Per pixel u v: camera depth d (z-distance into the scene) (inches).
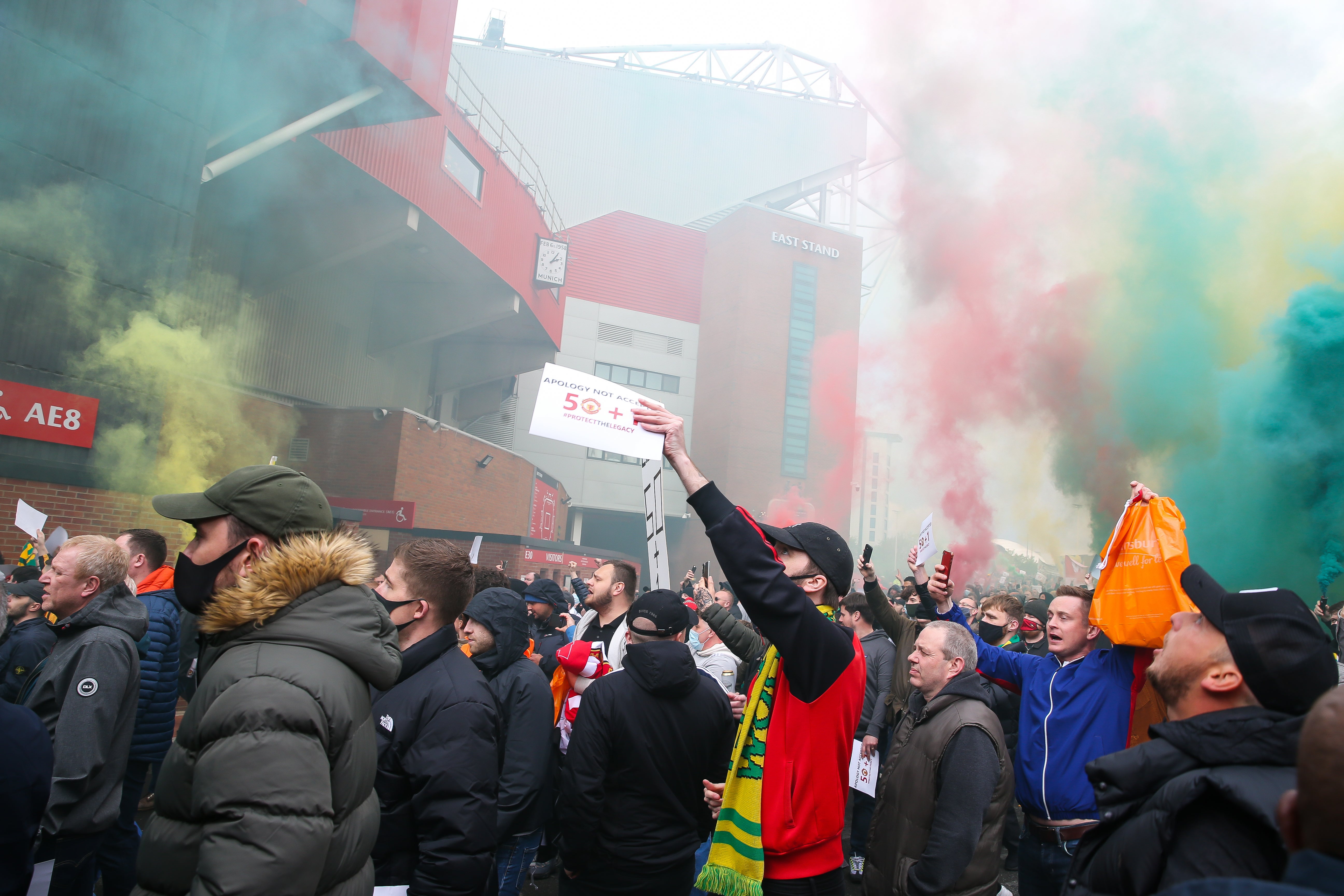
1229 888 34.6
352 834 66.2
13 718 75.6
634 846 110.7
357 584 72.0
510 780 125.3
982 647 148.6
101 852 141.6
